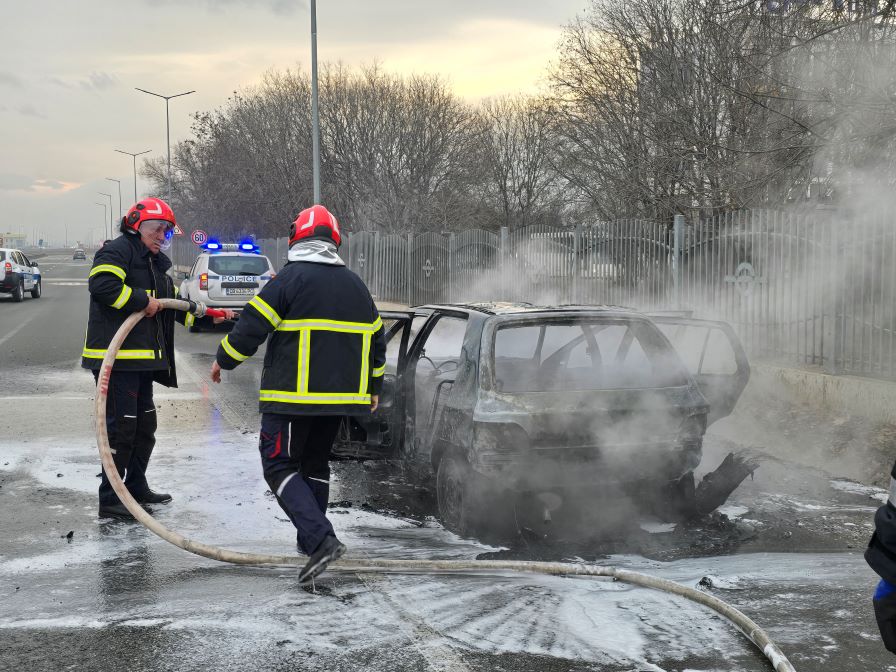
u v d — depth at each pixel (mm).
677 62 15055
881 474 6484
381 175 34656
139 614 3750
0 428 8273
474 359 5141
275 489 4234
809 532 5145
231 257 19797
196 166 47469
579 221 20656
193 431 8297
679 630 3568
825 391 8219
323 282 4285
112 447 5277
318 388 4227
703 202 15305
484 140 37062
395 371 6227
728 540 4973
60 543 4816
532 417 4848
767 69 11180
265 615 3730
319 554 3992
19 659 3312
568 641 3457
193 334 18953
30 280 30781
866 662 3287
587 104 17719
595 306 5969
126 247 5270
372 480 6516
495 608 3809
